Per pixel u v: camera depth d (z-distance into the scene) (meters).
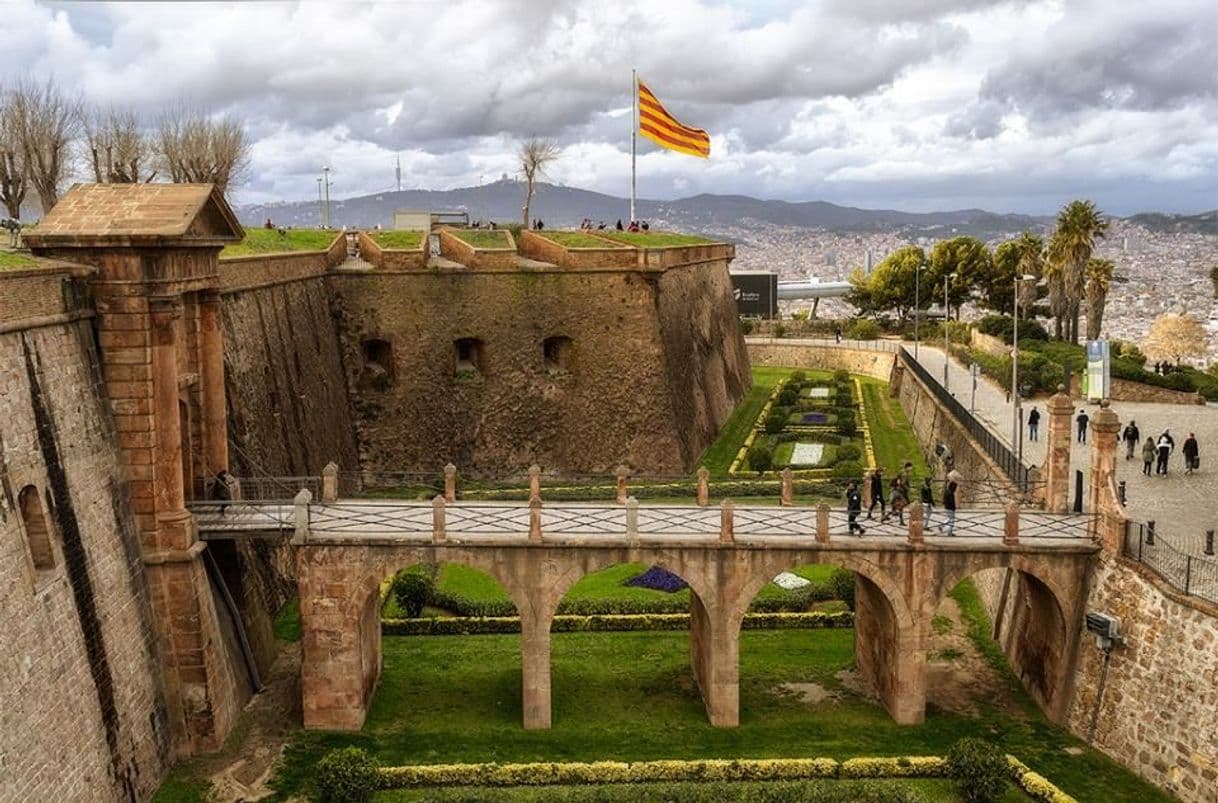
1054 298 89.75
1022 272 101.56
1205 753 28.53
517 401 62.22
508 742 33.44
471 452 61.47
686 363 70.12
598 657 39.94
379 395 61.03
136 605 31.36
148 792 30.20
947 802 29.75
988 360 82.75
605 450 62.66
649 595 45.03
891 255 130.00
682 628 42.47
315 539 33.75
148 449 31.98
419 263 61.56
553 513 37.25
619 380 63.25
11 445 26.12
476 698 36.59
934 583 34.19
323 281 59.66
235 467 41.16
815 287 163.12
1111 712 32.28
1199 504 41.78
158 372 32.03
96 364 31.25
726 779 31.14
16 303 27.20
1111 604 32.75
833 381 96.00
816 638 42.06
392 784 30.73
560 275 63.19
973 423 55.56
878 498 37.53
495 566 33.91
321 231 71.25
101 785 27.70
